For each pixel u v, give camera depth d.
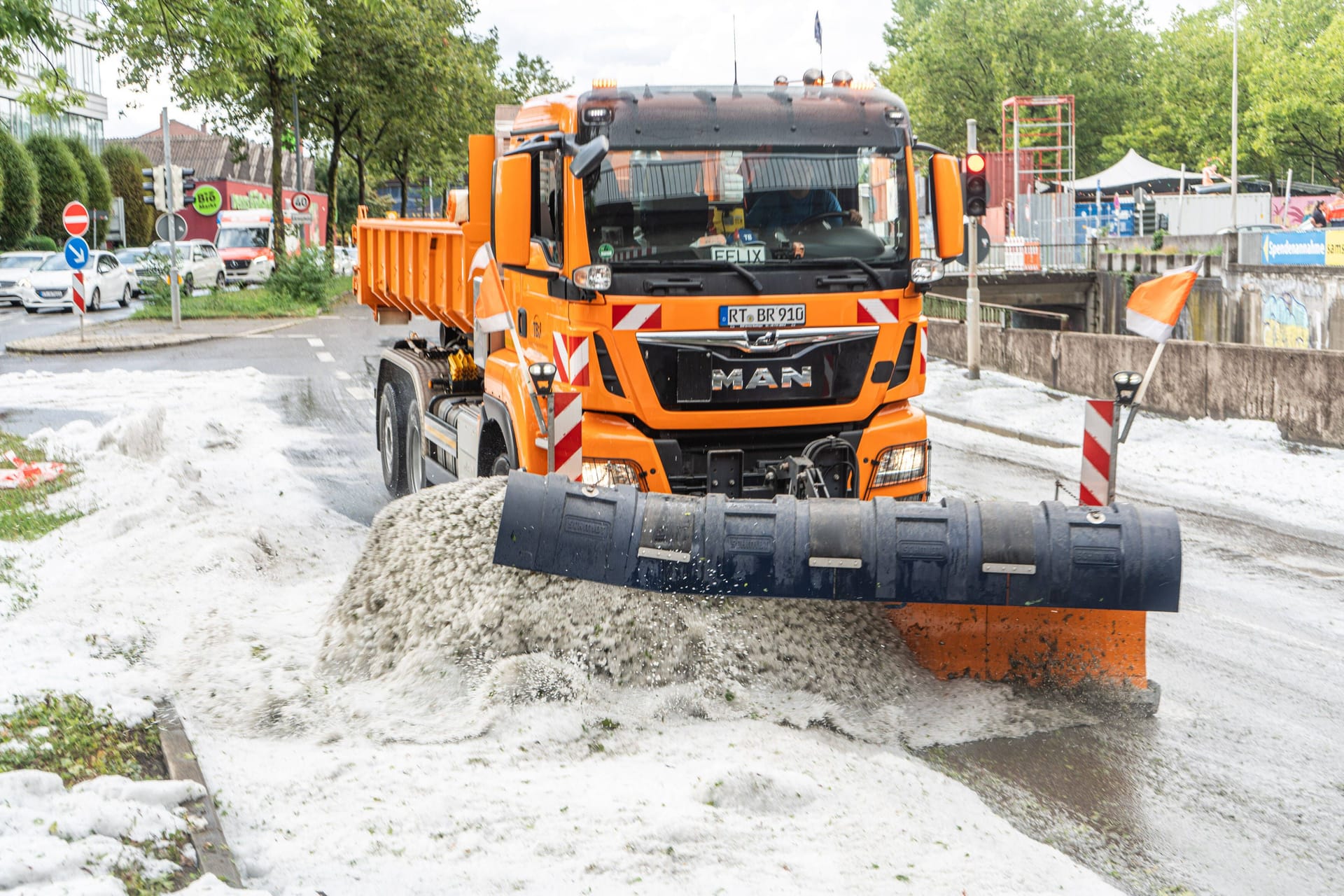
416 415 10.41
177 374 21.27
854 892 4.07
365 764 5.04
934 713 5.80
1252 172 66.81
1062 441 15.14
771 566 5.65
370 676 6.14
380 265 11.96
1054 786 5.20
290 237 43.00
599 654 5.84
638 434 6.83
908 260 7.19
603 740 5.41
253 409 17.23
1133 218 41.25
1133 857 4.61
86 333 28.84
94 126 70.12
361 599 6.45
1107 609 5.61
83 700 5.52
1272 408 15.06
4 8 14.28
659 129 6.84
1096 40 72.69
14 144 52.22
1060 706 5.97
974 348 21.08
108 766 4.85
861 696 5.84
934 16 77.69
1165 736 5.77
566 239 6.78
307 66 19.41
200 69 29.70
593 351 6.73
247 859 4.12
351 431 15.55
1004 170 49.28
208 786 4.75
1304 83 57.53
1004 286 38.31
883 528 5.64
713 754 5.26
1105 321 39.28
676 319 6.79
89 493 10.31
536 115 7.68
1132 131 69.50
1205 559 9.52
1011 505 5.73
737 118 6.95
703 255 6.84
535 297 7.46
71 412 16.95
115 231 61.50
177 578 7.90
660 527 5.73
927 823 4.68
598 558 5.75
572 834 4.38
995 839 4.58
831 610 5.99
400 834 4.36
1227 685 6.55
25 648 6.32
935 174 7.39
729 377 6.86
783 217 6.96
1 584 7.69
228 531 8.91
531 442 7.18
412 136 46.09
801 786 4.83
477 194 8.71
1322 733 5.87
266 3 18.33
